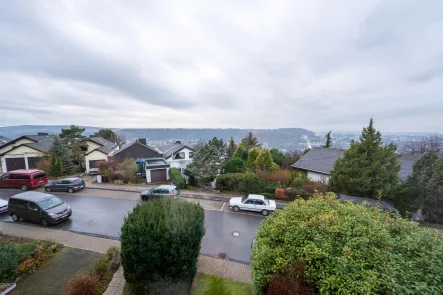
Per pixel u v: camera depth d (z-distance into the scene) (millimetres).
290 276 4457
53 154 24188
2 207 13352
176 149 29734
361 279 3914
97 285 6988
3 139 46156
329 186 17000
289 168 25984
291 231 5320
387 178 14344
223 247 10227
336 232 4906
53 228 11680
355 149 15617
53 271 8117
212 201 17375
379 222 5395
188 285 6895
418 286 3551
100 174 23438
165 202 7820
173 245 6328
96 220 12875
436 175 13688
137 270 6445
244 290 7156
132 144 29062
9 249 7652
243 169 23297
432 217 14562
